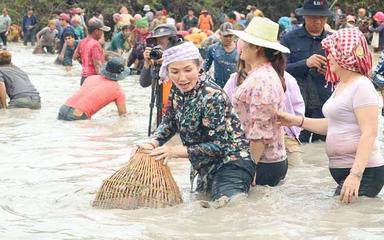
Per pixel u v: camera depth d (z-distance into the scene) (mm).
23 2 53906
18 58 33812
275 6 52656
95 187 8508
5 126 13453
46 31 37688
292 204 7676
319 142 11859
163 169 7656
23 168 9656
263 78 7785
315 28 11609
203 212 7336
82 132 12812
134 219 7125
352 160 7793
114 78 14570
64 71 26250
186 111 7738
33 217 7227
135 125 13664
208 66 14008
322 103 11602
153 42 12727
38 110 15547
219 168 7832
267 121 7781
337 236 6578
